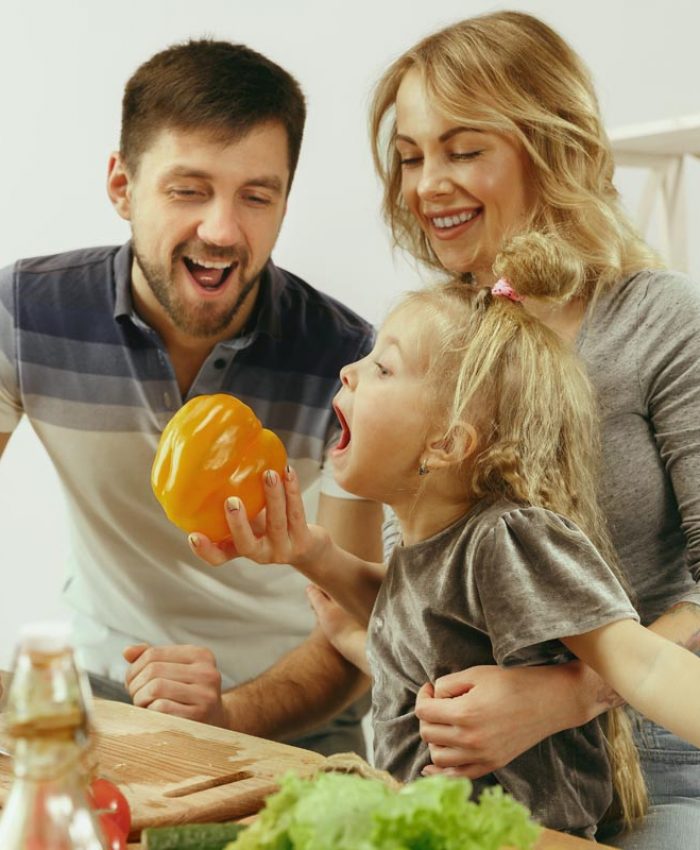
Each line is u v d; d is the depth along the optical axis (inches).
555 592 46.0
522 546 47.3
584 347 59.2
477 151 61.8
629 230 63.9
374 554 74.4
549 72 62.1
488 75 61.1
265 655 77.5
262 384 73.2
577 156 62.7
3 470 132.2
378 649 53.6
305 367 73.5
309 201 124.7
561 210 62.5
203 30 126.2
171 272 68.0
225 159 65.2
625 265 61.7
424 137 62.7
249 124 65.3
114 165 72.3
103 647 76.4
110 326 72.6
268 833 26.0
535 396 50.4
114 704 51.4
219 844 30.0
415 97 62.7
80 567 77.7
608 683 47.6
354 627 61.7
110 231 129.4
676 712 43.7
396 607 52.4
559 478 50.8
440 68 61.7
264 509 54.4
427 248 69.6
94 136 129.1
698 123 88.6
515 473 49.4
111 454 73.6
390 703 53.1
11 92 131.5
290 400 73.7
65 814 25.5
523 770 49.7
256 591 76.5
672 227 99.7
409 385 51.3
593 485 53.1
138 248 69.1
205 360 72.7
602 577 46.3
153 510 74.2
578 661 49.9
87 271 74.4
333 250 123.9
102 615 76.9
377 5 120.0
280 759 44.1
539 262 53.4
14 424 76.5
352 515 73.2
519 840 25.0
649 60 112.5
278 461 53.9
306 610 78.5
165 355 72.1
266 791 40.4
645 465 57.8
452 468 50.7
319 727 74.5
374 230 121.4
